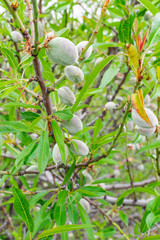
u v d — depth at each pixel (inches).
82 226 14.9
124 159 45.6
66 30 16.1
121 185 32.2
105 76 18.6
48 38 14.5
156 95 17.0
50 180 30.0
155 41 15.2
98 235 22.4
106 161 18.9
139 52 14.4
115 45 16.2
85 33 35.0
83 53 16.2
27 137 17.7
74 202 18.8
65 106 18.0
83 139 21.0
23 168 21.0
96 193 18.7
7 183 37.6
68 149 16.9
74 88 30.5
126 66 21.8
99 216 51.8
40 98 16.5
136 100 13.9
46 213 17.9
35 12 13.1
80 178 20.1
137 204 29.1
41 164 14.7
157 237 16.1
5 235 40.1
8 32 21.6
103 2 15.9
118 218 46.1
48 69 17.0
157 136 20.3
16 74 16.3
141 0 15.6
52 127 15.2
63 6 28.9
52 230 15.2
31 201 17.8
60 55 14.5
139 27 15.3
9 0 13.7
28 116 15.8
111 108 22.8
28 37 14.2
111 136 19.2
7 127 15.7
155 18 15.4
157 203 17.0
